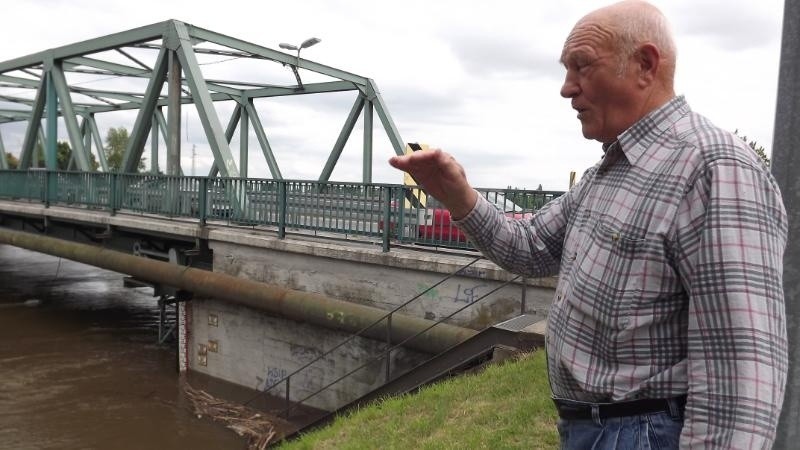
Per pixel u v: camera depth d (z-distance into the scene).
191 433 10.03
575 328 1.55
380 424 5.52
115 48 18.19
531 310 7.29
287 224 10.52
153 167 31.02
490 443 4.39
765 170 1.34
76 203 16.64
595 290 1.47
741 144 1.36
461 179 1.80
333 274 9.51
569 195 1.93
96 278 26.97
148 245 14.09
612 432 1.45
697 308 1.30
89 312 19.69
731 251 1.25
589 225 1.56
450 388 5.71
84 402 11.48
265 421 10.08
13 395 11.86
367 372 9.18
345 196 9.52
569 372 1.56
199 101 14.47
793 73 2.11
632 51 1.51
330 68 19.33
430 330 7.83
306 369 10.12
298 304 9.55
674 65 1.55
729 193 1.29
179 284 11.87
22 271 28.48
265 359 10.88
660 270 1.37
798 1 2.10
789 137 2.12
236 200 11.49
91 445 9.66
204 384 12.03
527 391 5.09
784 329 1.27
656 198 1.39
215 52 17.77
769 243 1.27
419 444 4.75
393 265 8.58
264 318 10.91
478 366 6.11
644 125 1.50
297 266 10.07
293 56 18.25
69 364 13.86
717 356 1.26
